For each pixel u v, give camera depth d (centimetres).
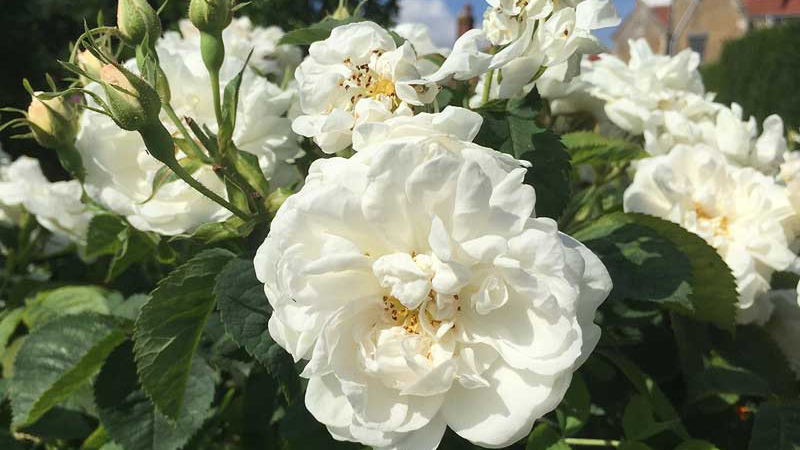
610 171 23
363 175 11
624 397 18
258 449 18
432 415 11
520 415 11
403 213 11
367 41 14
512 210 11
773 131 22
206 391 17
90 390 19
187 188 16
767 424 15
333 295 12
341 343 12
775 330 20
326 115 14
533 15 14
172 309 15
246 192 15
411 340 12
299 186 19
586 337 11
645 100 22
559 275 10
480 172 10
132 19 15
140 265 23
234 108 15
